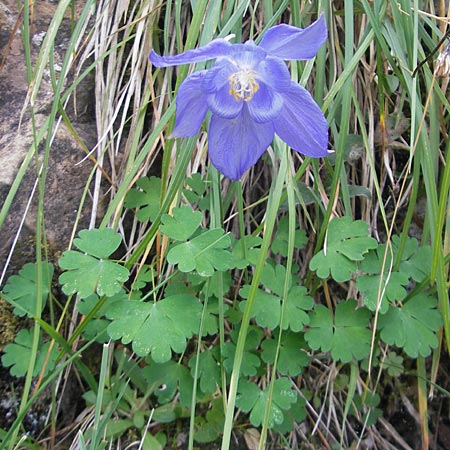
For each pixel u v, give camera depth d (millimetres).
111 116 211
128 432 196
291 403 192
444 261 182
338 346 183
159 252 196
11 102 207
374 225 219
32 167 197
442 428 225
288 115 159
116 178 207
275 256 218
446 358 226
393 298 182
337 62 216
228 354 181
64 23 221
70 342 174
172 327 166
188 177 204
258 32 219
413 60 183
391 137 219
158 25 223
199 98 155
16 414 189
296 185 187
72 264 168
